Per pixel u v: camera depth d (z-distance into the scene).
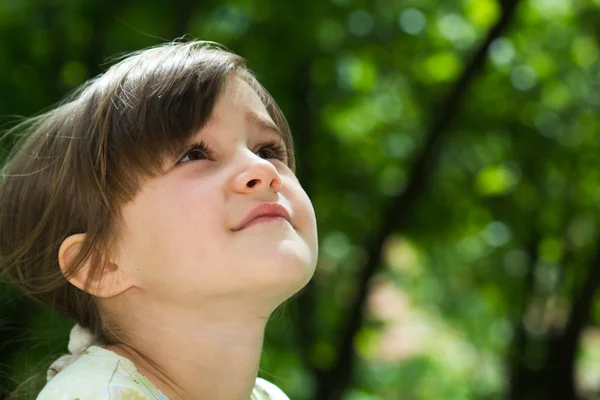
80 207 1.54
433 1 5.94
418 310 11.74
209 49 1.65
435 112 5.90
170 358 1.47
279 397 1.89
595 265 6.18
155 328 1.48
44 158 1.65
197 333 1.46
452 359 10.94
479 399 8.96
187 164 1.47
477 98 6.29
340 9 5.51
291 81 5.90
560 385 6.45
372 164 6.76
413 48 6.07
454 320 10.60
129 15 5.09
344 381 5.76
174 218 1.42
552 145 6.57
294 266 1.40
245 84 1.60
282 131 1.77
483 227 7.16
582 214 7.02
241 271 1.38
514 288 7.67
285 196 1.50
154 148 1.46
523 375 6.93
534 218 7.02
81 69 5.34
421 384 10.31
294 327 6.05
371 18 5.79
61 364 1.55
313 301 6.07
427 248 7.23
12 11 5.18
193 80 1.51
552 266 7.50
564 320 6.99
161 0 5.02
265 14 5.42
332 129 6.53
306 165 6.10
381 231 5.56
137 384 1.38
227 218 1.41
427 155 5.38
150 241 1.45
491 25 5.06
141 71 1.54
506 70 6.21
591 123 6.52
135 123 1.48
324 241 6.66
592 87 6.50
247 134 1.54
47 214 1.59
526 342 7.08
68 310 1.66
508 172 6.66
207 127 1.49
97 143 1.52
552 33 6.42
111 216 1.49
